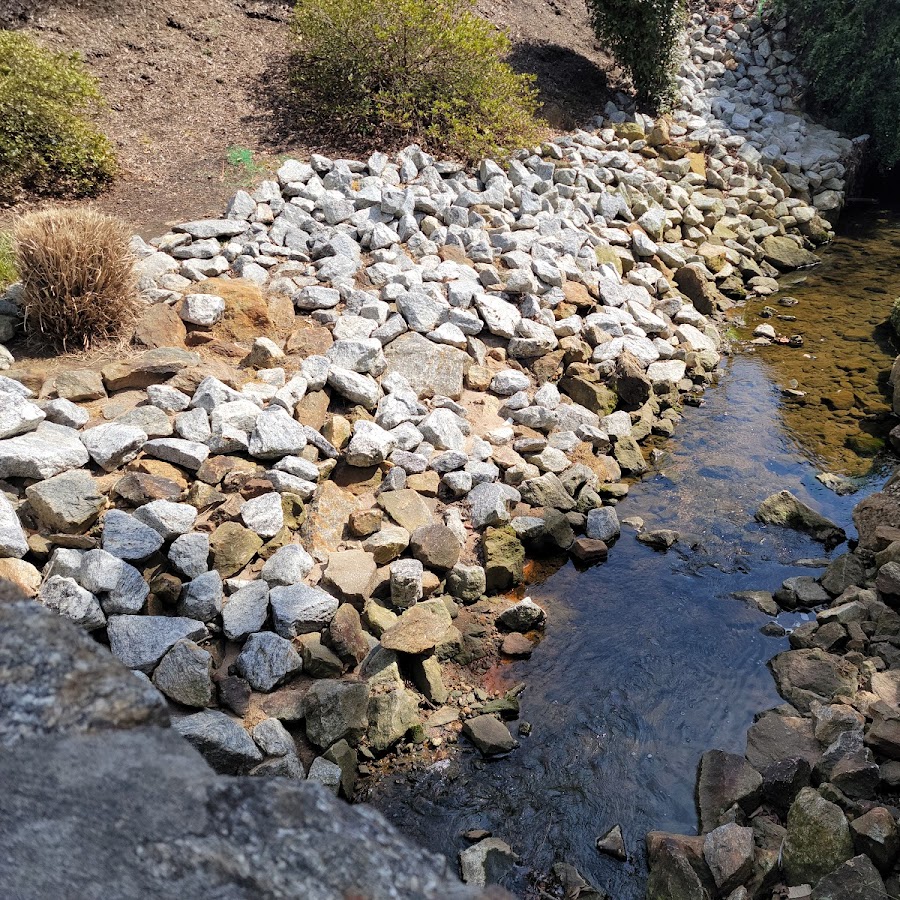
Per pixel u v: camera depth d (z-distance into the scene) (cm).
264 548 483
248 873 105
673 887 346
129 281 590
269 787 111
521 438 619
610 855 375
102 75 893
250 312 622
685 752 424
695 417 716
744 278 980
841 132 1233
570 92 1129
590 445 635
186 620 425
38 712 117
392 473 545
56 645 122
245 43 997
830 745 403
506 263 757
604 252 838
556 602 518
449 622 474
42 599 404
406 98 890
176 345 592
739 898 342
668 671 471
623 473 642
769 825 382
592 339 729
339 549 501
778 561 557
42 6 905
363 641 453
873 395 743
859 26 1179
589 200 908
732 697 456
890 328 861
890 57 1169
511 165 886
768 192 1100
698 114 1190
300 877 104
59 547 434
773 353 820
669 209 977
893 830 343
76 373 534
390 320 652
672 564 553
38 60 754
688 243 963
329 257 705
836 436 688
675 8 1080
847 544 573
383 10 876
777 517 589
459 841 379
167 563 453
